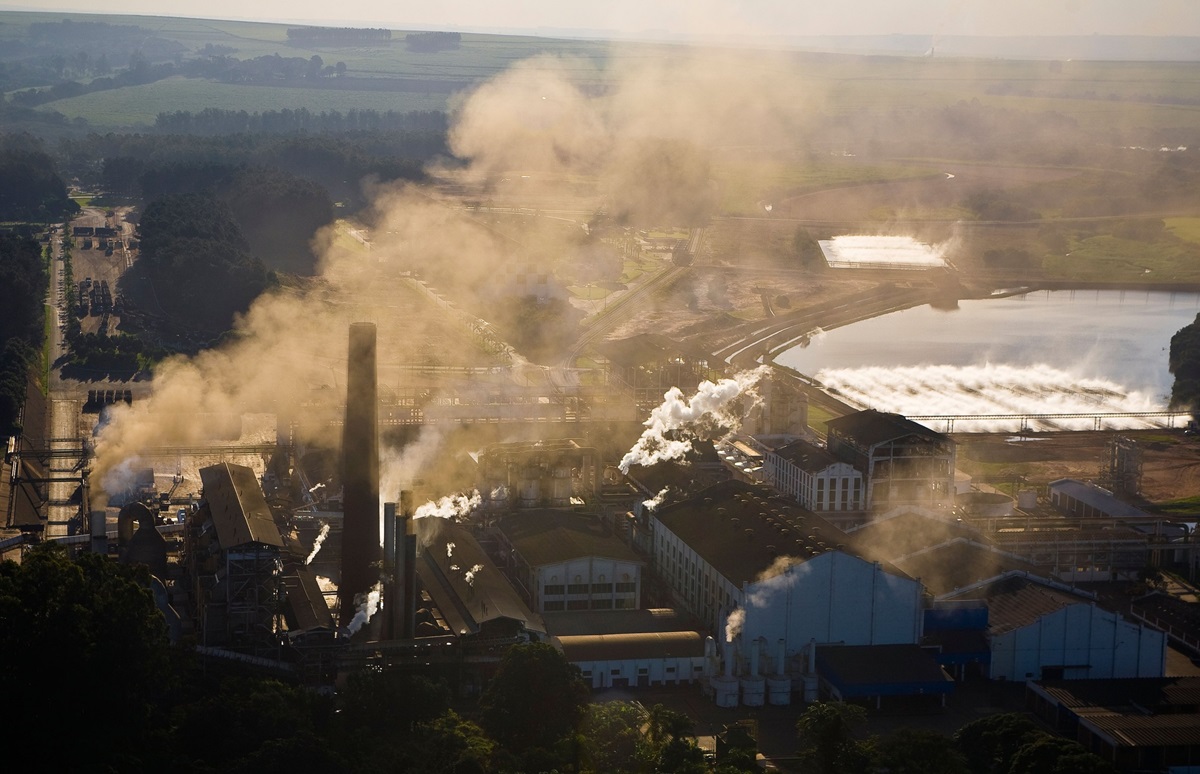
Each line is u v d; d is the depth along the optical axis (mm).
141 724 189875
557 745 187500
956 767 184125
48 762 180625
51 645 185125
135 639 192625
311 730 189875
